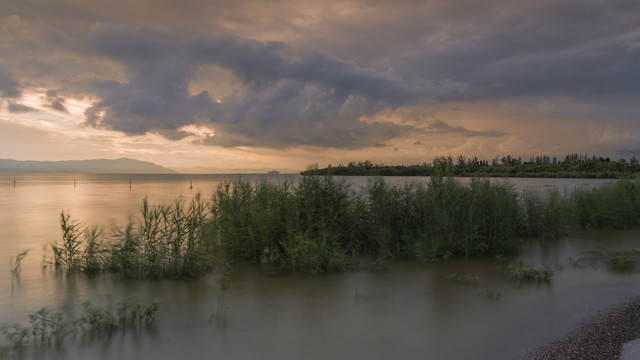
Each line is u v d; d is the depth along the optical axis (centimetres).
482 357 422
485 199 993
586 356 409
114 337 481
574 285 691
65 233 842
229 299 631
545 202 1230
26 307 595
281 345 462
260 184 1021
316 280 736
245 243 904
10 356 426
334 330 505
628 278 732
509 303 601
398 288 684
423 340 471
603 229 1318
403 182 1021
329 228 905
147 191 4456
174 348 453
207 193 4006
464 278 733
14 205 2483
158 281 736
